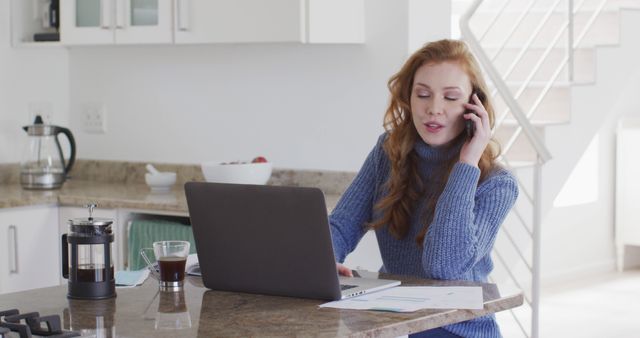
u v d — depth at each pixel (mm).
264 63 4305
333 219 2709
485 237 2443
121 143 4770
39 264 4156
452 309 2094
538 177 3951
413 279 2455
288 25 3779
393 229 2615
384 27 3967
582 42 5617
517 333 5246
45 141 4418
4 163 4684
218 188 2287
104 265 2260
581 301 5930
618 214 6809
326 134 4164
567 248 6527
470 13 4090
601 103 5648
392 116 2635
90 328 1972
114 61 4754
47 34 4598
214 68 4453
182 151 4586
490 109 2547
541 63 4949
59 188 4461
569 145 5582
